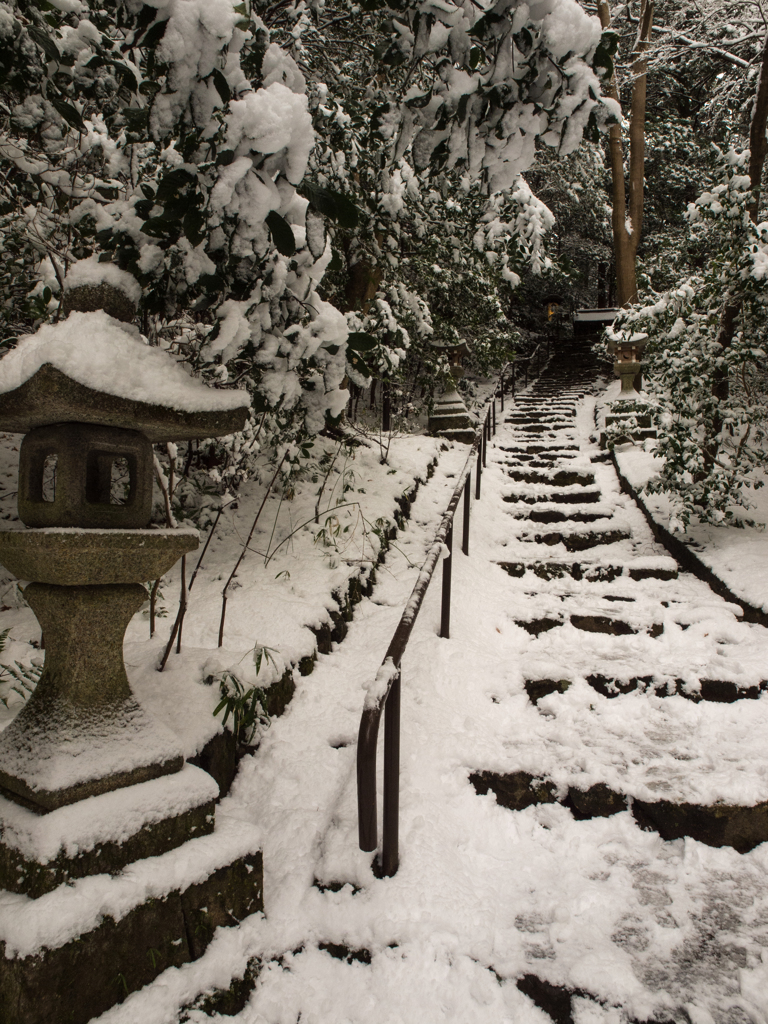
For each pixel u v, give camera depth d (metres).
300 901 2.02
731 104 10.17
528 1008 1.74
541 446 8.28
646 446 6.86
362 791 2.03
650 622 3.86
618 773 2.56
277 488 4.75
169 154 2.26
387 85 2.94
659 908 2.07
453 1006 1.74
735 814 2.36
